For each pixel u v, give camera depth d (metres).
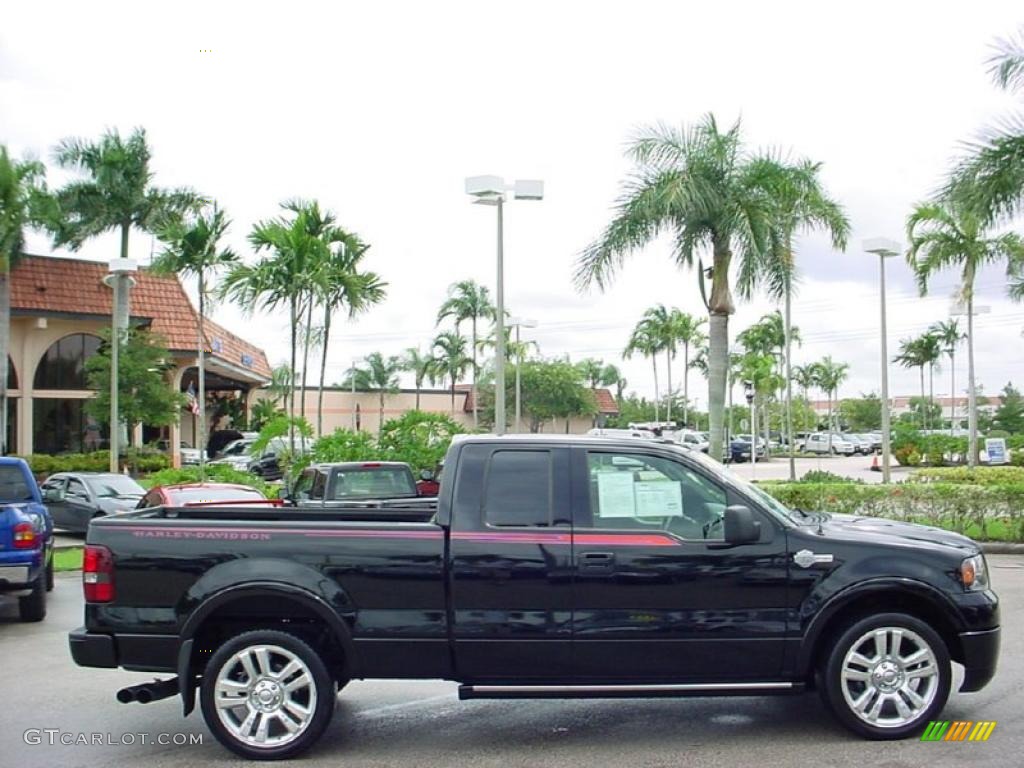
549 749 6.39
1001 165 18.52
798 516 6.97
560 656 6.30
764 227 19.75
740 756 6.14
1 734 6.96
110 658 6.31
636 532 6.41
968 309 33.62
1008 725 6.66
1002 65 19.28
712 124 20.47
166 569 6.32
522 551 6.34
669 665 6.32
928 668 6.39
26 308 35.91
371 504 13.64
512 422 57.00
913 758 6.03
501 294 18.48
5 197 29.77
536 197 18.19
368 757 6.31
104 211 37.09
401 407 63.62
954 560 6.45
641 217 20.22
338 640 6.38
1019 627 9.87
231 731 6.31
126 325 34.94
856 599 6.43
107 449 38.19
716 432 20.81
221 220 31.67
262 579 6.27
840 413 96.50
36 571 11.20
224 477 22.28
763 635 6.32
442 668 6.33
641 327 63.12
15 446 36.97
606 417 69.44
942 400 115.06
